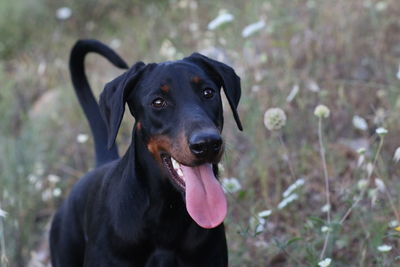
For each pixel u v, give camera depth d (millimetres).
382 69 7285
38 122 8398
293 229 5527
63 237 5031
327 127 6910
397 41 7871
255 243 5695
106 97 4137
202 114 3801
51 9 12188
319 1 8398
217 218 3748
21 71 10344
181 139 3734
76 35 11555
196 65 4078
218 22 6277
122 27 11055
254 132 6637
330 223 4629
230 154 6586
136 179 4125
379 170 5992
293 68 7504
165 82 3914
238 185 5035
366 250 5188
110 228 4203
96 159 5254
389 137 6395
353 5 8125
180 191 3898
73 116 8359
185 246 4125
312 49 7691
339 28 7879
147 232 4121
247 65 7277
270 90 7102
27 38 11805
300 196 5934
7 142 7930
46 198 6402
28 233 6398
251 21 8281
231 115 7113
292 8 8570
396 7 8133
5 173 7156
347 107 6879
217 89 4094
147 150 4066
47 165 7520
